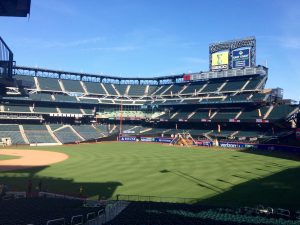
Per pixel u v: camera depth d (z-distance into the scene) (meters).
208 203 31.11
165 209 25.27
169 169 52.19
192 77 124.75
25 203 28.52
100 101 127.56
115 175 46.94
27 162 61.00
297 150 73.75
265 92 103.44
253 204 30.47
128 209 25.14
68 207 26.73
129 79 147.62
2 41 22.41
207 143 96.44
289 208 28.83
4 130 103.31
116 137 120.44
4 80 23.25
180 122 119.00
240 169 51.88
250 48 109.62
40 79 128.25
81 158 66.56
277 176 45.38
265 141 85.56
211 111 112.06
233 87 112.94
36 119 113.62
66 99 120.06
